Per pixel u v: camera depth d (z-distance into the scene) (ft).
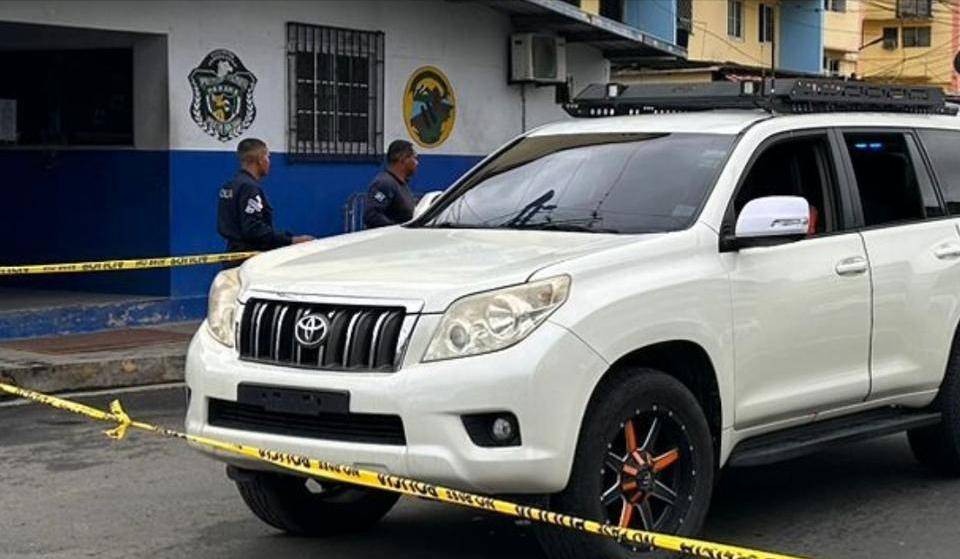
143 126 40.98
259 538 19.69
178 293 41.09
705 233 17.98
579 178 20.20
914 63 185.47
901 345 21.01
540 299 15.72
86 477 23.35
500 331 15.47
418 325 15.61
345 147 46.14
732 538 19.72
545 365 15.34
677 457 17.15
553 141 21.66
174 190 40.73
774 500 22.08
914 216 22.08
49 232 43.19
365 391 15.53
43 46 42.39
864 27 190.29
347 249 18.74
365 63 46.68
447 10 49.55
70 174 42.57
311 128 44.83
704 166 19.22
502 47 52.03
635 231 18.35
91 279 42.63
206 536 19.76
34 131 43.78
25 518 20.70
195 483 22.97
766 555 13.20
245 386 16.51
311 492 19.66
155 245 41.04
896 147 22.33
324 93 45.21
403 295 15.84
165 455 25.11
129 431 27.22
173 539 19.61
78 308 38.45
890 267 20.71
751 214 17.87
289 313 16.49
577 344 15.66
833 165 20.80
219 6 41.57
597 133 21.31
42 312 37.58
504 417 15.33
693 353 17.53
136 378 33.35
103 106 42.52
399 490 15.37
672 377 17.11
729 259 18.11
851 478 23.67
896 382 20.92
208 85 41.47
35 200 43.39
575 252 16.81
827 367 19.67
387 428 15.65
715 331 17.60
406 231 20.16
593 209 19.31
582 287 16.12
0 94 44.55
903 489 22.85
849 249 20.17
